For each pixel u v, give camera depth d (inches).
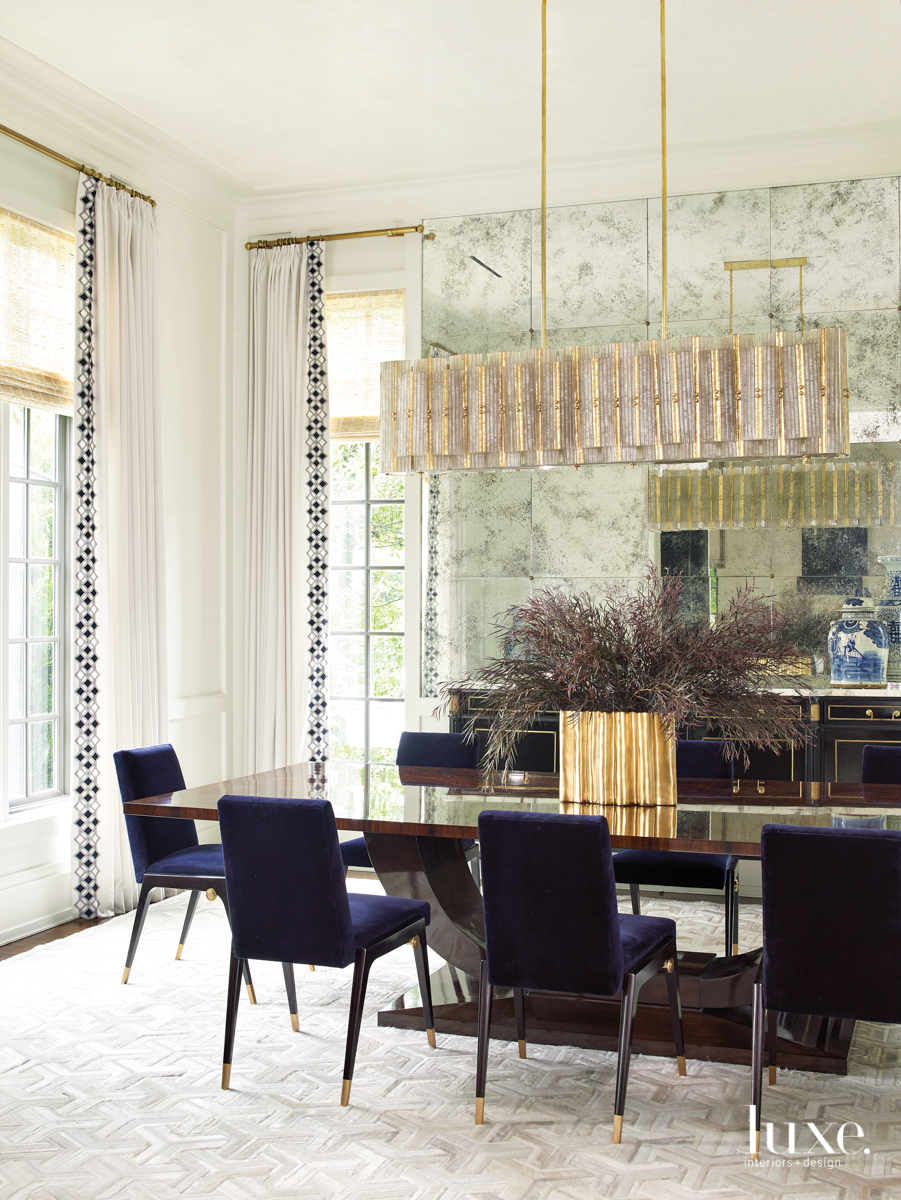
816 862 101.1
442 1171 103.3
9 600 188.2
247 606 246.5
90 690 193.0
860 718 203.2
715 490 219.3
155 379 213.0
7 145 184.4
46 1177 102.7
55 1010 148.5
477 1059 115.3
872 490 211.9
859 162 213.0
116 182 203.6
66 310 199.3
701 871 157.4
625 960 112.0
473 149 220.4
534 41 174.7
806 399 128.3
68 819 197.3
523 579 230.1
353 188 241.3
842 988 101.8
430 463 146.2
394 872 144.8
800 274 215.9
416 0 161.9
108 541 199.9
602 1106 118.0
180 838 169.9
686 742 170.7
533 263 231.5
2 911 180.5
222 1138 110.5
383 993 156.1
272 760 242.8
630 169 224.2
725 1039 132.7
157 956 173.6
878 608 211.5
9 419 184.5
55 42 175.6
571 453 139.6
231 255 251.4
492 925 111.6
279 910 118.4
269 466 244.2
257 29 171.5
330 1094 121.2
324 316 243.6
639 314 224.8
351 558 256.5
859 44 175.5
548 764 212.2
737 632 131.6
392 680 253.6
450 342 237.0
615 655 132.3
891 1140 109.7
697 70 184.7
